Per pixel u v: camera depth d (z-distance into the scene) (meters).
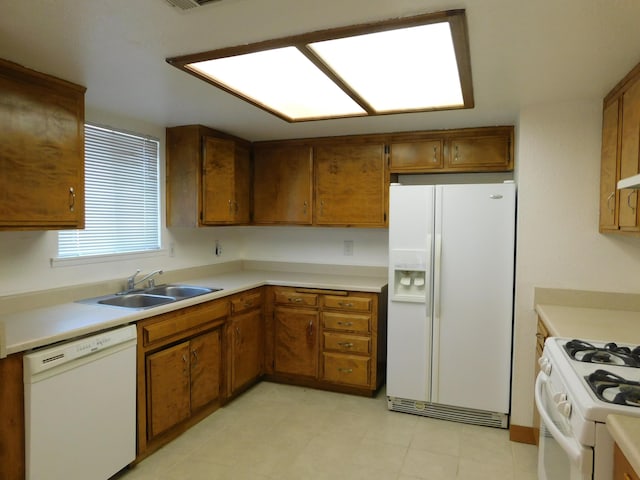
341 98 2.47
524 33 1.64
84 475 2.02
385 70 2.02
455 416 2.97
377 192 3.52
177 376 2.63
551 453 1.64
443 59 1.89
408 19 1.53
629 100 2.02
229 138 3.61
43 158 2.14
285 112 2.80
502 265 2.82
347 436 2.75
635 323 2.17
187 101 2.60
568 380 1.42
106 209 2.90
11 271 2.34
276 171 3.84
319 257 4.06
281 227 4.19
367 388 3.32
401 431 2.82
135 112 2.86
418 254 2.98
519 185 2.69
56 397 1.89
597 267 2.56
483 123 3.12
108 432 2.15
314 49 1.80
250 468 2.38
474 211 2.86
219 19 1.55
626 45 1.74
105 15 1.53
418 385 3.02
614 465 1.16
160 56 1.91
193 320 2.74
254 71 2.05
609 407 1.18
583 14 1.49
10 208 2.00
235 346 3.22
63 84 2.23
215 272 3.91
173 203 3.36
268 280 3.58
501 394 2.85
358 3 1.43
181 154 3.30
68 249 2.66
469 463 2.45
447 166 3.32
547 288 2.64
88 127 2.75
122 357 2.22
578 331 2.01
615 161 2.22
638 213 1.86
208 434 2.75
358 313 3.31
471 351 2.90
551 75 2.10
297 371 3.52
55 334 1.89
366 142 3.54
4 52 1.87
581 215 2.57
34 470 1.80
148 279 3.13
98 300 2.69
